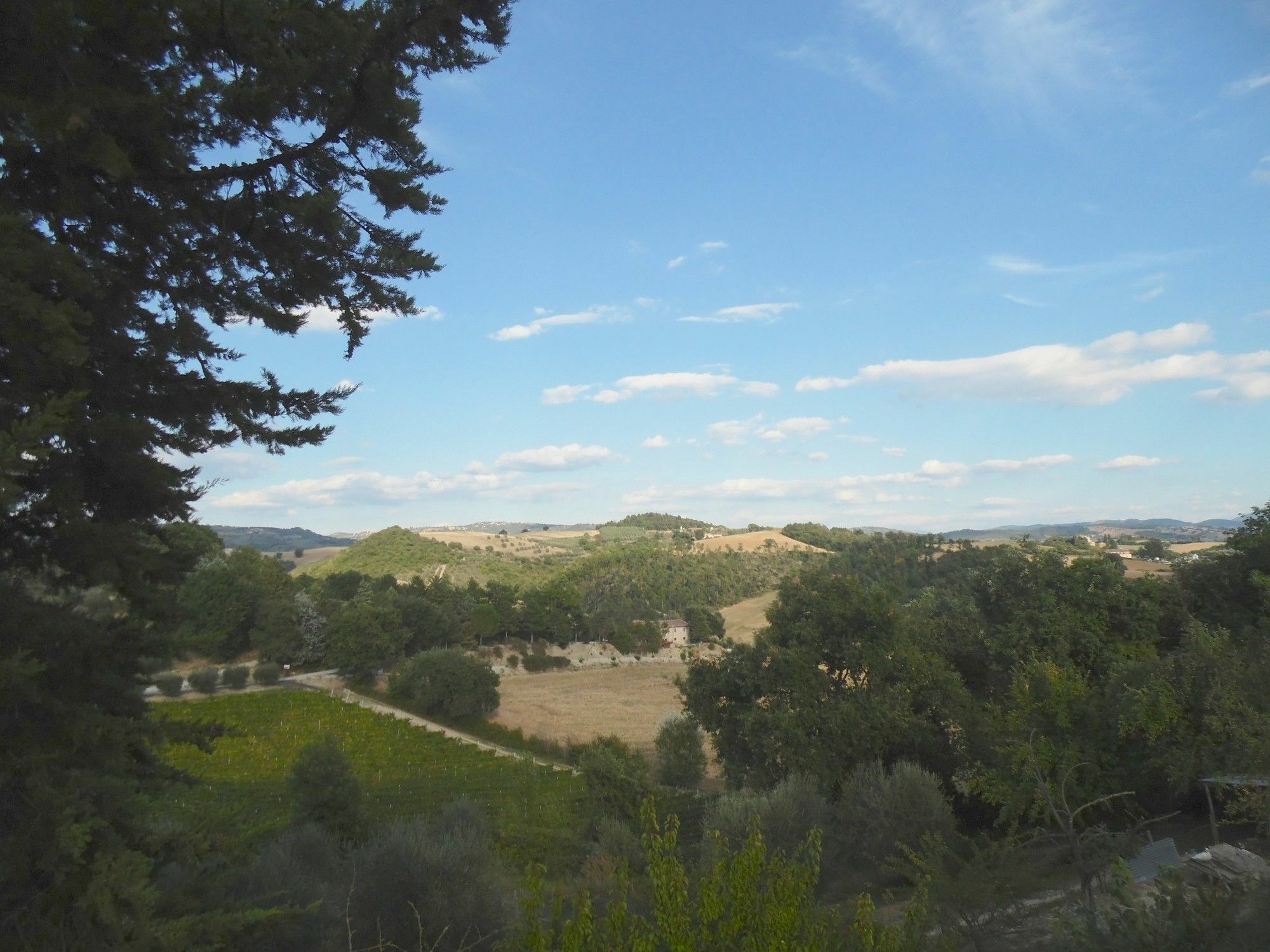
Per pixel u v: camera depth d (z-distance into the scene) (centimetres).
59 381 534
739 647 2733
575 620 10494
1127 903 663
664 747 3931
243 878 844
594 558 16288
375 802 3725
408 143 745
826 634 2503
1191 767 1494
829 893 1424
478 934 930
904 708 2295
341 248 790
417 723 6562
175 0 602
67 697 546
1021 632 2391
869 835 1579
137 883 452
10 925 455
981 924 767
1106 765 1684
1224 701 1477
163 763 689
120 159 532
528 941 486
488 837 1479
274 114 709
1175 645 2328
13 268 464
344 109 711
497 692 7025
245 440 760
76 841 433
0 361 500
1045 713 1772
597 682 8775
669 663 10044
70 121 499
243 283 795
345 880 1006
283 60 667
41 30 502
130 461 600
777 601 2681
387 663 7675
